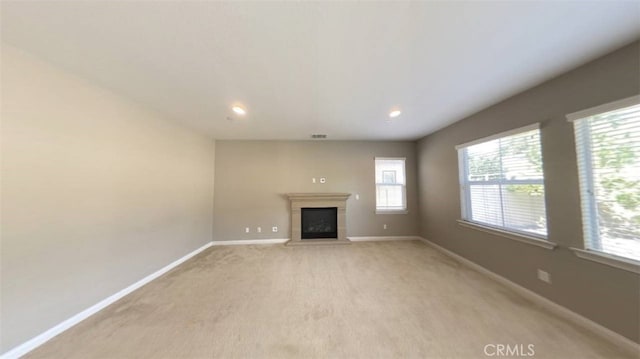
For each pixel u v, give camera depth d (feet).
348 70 6.62
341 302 7.70
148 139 9.71
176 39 5.16
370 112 10.38
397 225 16.67
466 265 11.29
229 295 8.28
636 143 5.45
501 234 9.12
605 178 6.03
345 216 16.15
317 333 6.07
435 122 12.16
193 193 13.30
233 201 15.89
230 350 5.47
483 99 8.89
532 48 5.60
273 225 16.05
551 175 7.23
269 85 7.55
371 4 4.18
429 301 7.72
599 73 5.97
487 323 6.44
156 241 10.10
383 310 7.17
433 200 14.58
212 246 15.17
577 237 6.52
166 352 5.41
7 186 5.35
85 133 7.08
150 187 9.80
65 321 6.33
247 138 15.70
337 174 16.57
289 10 4.31
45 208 6.02
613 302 5.70
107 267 7.70
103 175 7.66
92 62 6.13
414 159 16.79
